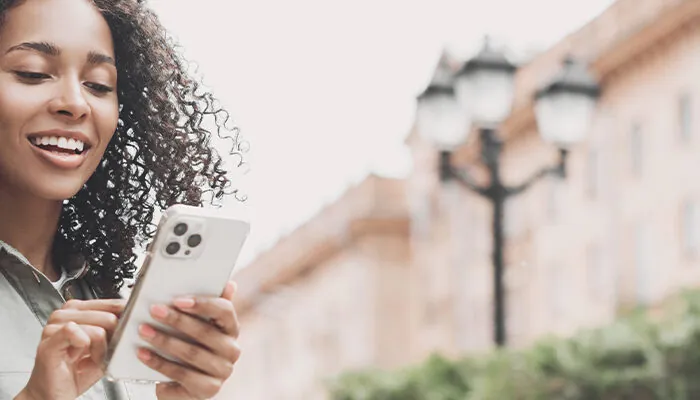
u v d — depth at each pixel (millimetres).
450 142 6977
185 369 1057
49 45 1139
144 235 1423
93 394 1191
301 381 25031
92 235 1388
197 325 1045
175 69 1410
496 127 6738
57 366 1016
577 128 6793
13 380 1113
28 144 1137
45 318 1172
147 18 1350
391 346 22094
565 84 6805
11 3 1134
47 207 1232
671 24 12742
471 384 9148
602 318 13516
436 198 18953
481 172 11250
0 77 1133
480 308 17359
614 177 13656
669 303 8031
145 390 1271
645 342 7621
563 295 14500
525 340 15047
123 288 1424
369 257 22453
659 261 12867
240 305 27938
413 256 20797
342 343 23281
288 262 25906
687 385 7566
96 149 1185
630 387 7613
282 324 26188
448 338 18359
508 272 15594
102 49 1180
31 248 1237
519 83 15703
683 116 12797
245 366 27828
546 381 7938
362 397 10766
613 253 13633
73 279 1315
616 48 13359
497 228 6801
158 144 1399
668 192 12812
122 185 1401
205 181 1470
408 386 10062
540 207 15055
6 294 1154
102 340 1045
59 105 1137
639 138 13430
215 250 1051
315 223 24719
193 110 1468
